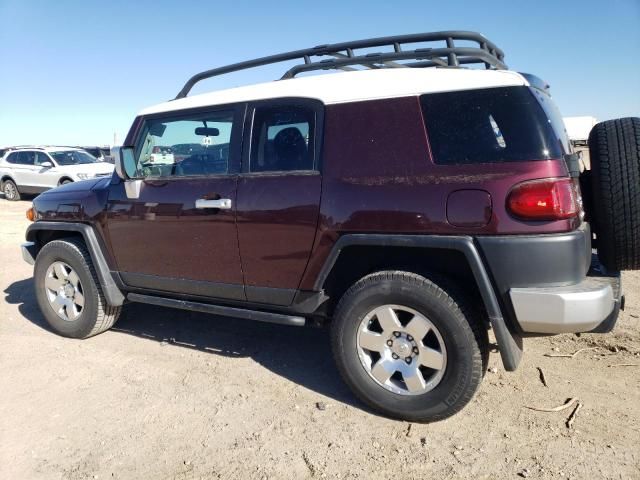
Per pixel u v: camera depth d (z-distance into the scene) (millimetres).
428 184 2768
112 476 2584
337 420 3064
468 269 2951
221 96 3629
